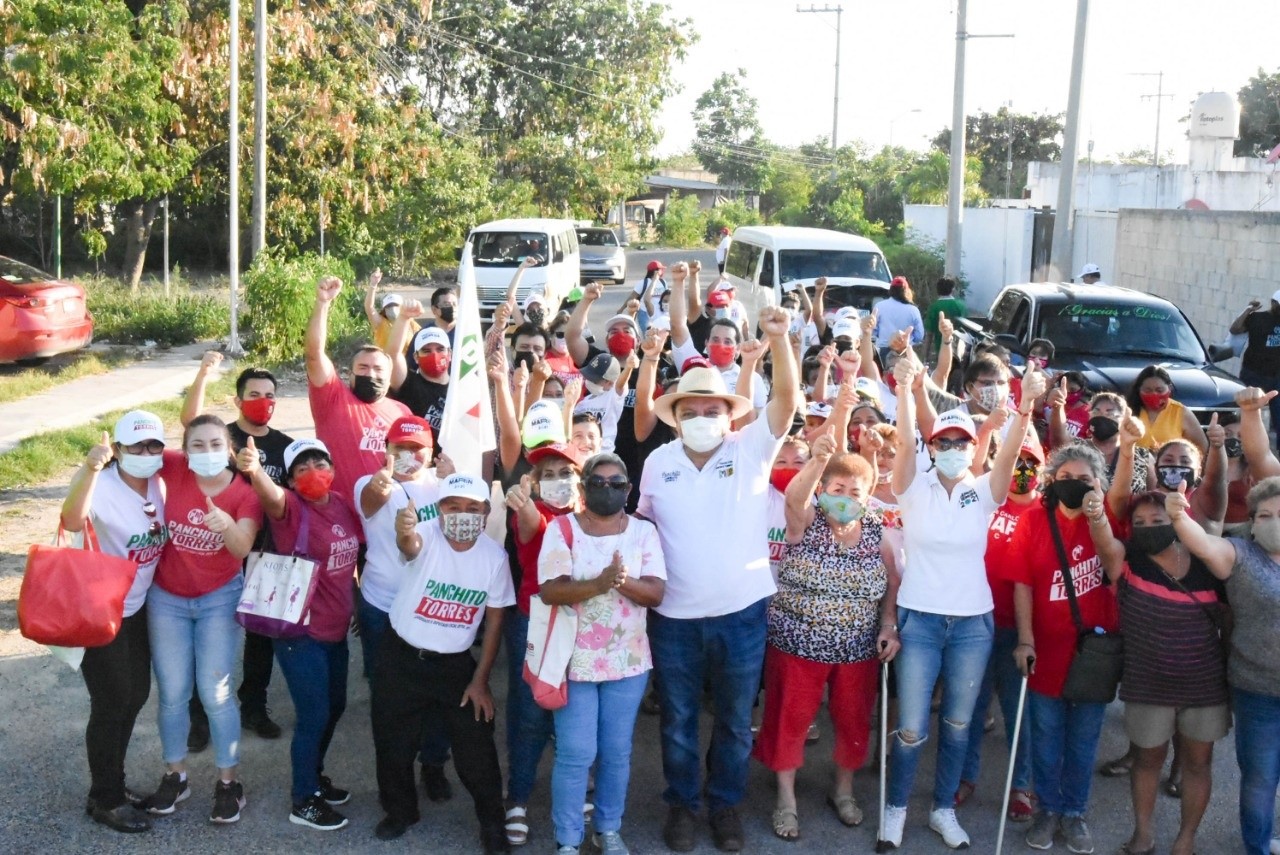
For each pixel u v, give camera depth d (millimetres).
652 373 6914
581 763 5156
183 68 20922
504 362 6410
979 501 5398
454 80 46812
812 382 8047
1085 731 5461
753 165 79250
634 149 48531
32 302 16172
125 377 16641
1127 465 5672
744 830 5629
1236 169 35531
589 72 46562
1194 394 11266
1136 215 20062
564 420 6742
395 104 29688
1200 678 5191
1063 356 12297
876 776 6246
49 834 5367
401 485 5773
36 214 30328
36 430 12914
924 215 33469
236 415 14461
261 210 20250
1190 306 18156
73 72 17438
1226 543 5168
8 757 6062
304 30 23953
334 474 6230
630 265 44406
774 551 5773
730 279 21219
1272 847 5484
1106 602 5441
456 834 5539
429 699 5305
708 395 5289
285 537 5469
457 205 35062
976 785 6152
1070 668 5348
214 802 5625
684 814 5461
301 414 15086
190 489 5398
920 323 13930
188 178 24422
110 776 5387
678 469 5449
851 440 6406
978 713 5867
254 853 5285
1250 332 12312
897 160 52844
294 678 5477
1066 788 5527
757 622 5398
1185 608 5195
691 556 5309
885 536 5777
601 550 5105
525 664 5199
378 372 6441
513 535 5785
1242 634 5164
